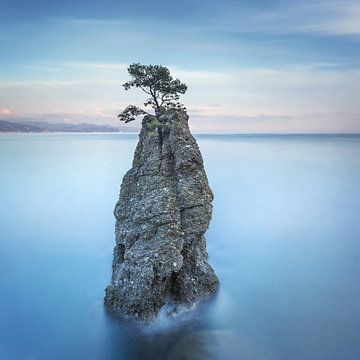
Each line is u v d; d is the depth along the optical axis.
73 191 107.06
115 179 126.31
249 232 69.19
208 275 40.06
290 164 176.25
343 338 35.12
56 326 37.34
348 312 39.81
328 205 91.94
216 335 35.09
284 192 108.25
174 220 36.59
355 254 57.62
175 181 38.06
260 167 163.38
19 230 70.25
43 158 195.12
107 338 35.03
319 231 69.94
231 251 58.59
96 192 105.62
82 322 37.84
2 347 34.38
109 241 63.56
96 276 49.16
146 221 37.03
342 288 45.50
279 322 37.53
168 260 34.81
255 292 43.88
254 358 32.28
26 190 108.75
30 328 37.19
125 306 35.59
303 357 32.41
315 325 37.22
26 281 47.81
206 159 195.38
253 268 51.50
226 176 136.50
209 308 38.25
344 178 134.12
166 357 32.59
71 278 48.56
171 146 38.81
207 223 38.75
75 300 42.59
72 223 74.81
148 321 34.78
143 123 42.75
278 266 52.50
